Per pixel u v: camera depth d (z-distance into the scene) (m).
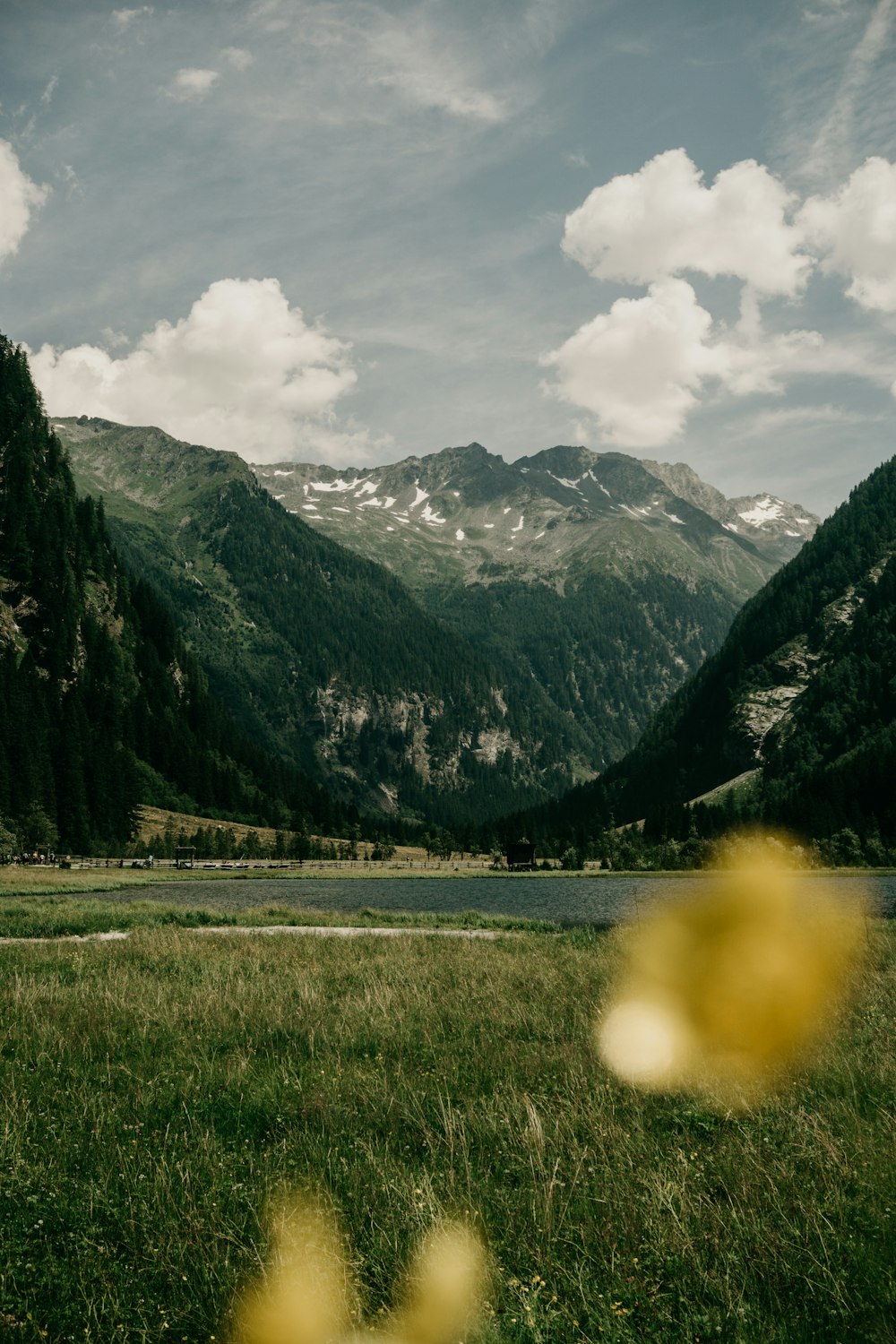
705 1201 7.64
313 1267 6.63
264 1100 10.97
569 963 23.09
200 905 68.44
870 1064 11.79
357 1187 8.13
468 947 28.48
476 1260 6.76
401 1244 7.01
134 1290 6.62
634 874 129.50
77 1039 14.25
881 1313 5.98
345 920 43.44
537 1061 12.55
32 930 37.34
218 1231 7.27
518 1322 5.98
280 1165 8.77
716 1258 6.78
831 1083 11.05
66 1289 6.59
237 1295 6.39
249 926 40.84
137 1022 15.56
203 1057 13.05
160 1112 10.72
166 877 116.75
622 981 17.88
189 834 170.00
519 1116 9.87
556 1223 7.41
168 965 23.61
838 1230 7.03
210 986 19.39
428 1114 10.40
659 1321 6.03
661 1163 8.46
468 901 78.06
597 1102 10.51
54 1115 10.47
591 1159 8.71
